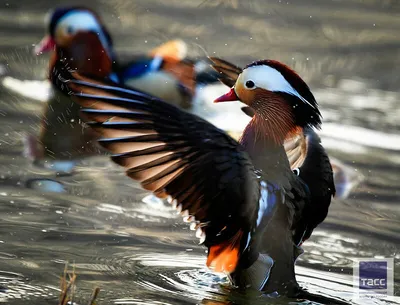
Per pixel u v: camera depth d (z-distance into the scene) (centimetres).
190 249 1038
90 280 908
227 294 921
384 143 1521
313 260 1044
